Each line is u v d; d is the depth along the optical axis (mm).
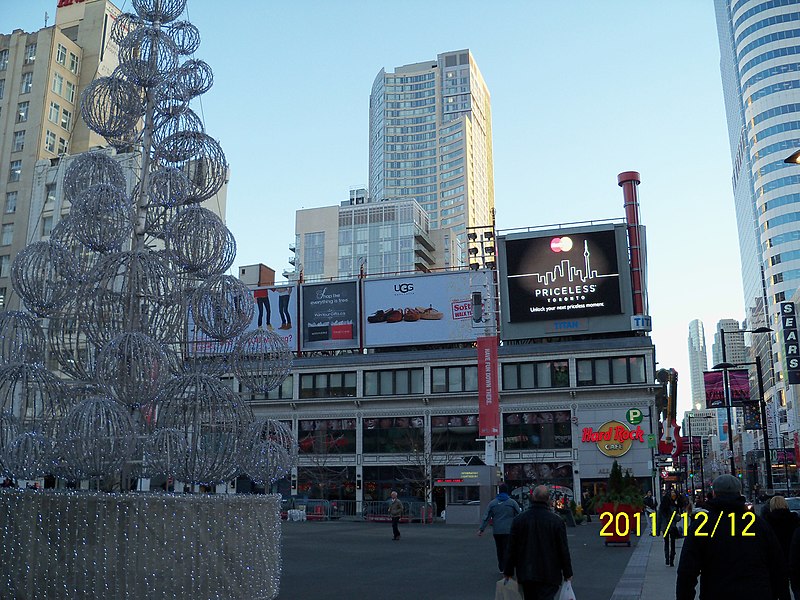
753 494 101438
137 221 11227
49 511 9109
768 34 162125
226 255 11273
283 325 60406
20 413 10180
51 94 71750
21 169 68938
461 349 56969
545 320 55750
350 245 145875
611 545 25484
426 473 52250
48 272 10750
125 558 9023
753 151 163875
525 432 53938
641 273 55625
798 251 150625
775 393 147625
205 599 9516
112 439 8891
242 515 10211
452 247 151125
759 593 5340
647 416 52062
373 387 58094
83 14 78312
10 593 9000
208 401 9727
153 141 12125
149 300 10586
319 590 13258
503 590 8281
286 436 11906
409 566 17688
